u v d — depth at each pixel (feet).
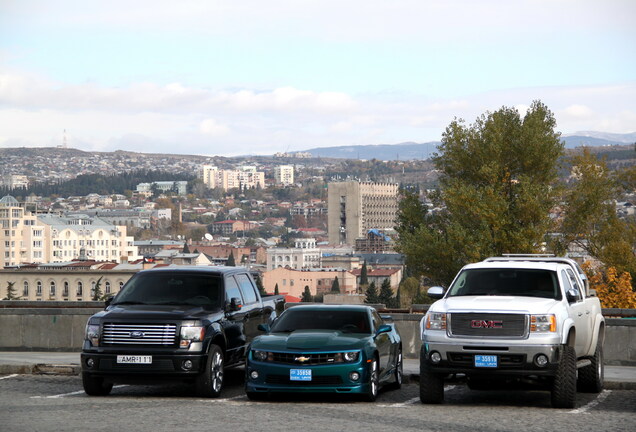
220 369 60.18
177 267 65.31
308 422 48.39
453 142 181.98
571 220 179.93
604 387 65.41
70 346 89.61
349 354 56.03
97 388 59.16
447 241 169.48
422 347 55.83
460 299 56.54
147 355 57.36
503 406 55.62
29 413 51.26
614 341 79.97
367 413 51.93
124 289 63.52
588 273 171.94
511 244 167.32
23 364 72.13
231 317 63.00
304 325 61.00
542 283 58.03
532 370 53.11
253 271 79.77
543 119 181.68
